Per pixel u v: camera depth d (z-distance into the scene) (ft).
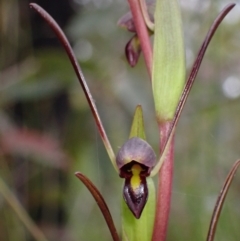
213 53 0.86
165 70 0.53
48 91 0.71
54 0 0.92
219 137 0.84
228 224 0.80
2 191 0.72
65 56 0.74
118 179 0.89
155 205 0.53
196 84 0.85
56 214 0.89
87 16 0.80
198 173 0.82
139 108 0.52
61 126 0.90
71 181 0.90
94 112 0.51
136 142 0.51
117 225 0.91
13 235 0.80
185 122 0.86
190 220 0.82
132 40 0.59
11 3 0.80
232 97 0.82
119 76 0.75
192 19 0.81
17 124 0.87
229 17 0.89
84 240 0.91
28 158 0.83
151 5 0.56
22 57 0.84
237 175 0.95
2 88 0.72
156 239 0.53
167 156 0.53
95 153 0.87
